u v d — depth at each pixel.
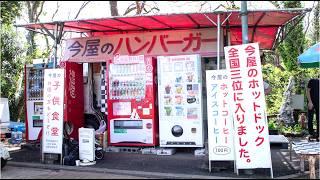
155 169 8.05
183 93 9.57
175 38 11.65
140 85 9.89
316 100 11.56
